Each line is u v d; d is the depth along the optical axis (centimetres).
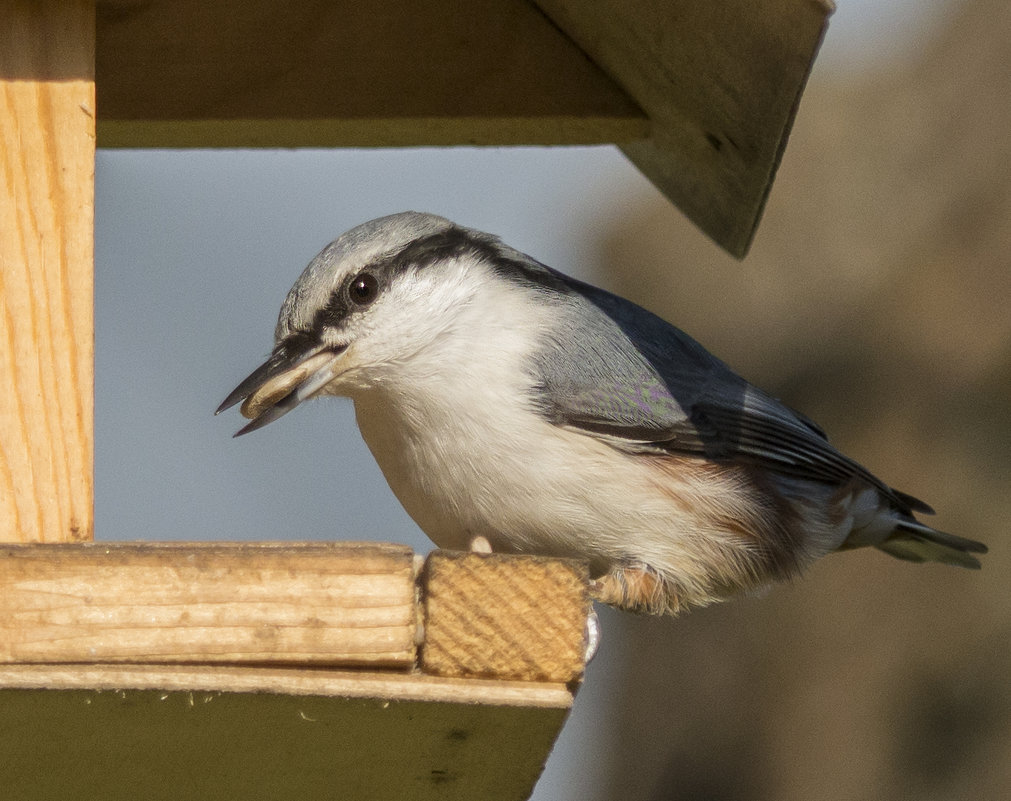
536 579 597
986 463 1379
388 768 655
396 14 909
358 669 591
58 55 682
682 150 898
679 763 1470
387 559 590
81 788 661
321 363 822
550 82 909
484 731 614
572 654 596
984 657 1376
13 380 652
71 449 652
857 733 1402
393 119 905
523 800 691
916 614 1410
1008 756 1338
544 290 869
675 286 1525
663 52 804
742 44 722
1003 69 1473
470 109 906
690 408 859
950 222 1446
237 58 900
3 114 673
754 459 888
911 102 1498
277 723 604
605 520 815
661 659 1509
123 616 575
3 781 645
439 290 828
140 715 590
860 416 1416
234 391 825
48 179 671
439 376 816
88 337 661
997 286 1416
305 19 907
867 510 972
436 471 817
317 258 846
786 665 1448
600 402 822
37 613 570
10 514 642
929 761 1369
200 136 932
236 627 580
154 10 896
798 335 1459
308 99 902
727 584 861
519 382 814
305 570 585
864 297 1448
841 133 1502
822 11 651
